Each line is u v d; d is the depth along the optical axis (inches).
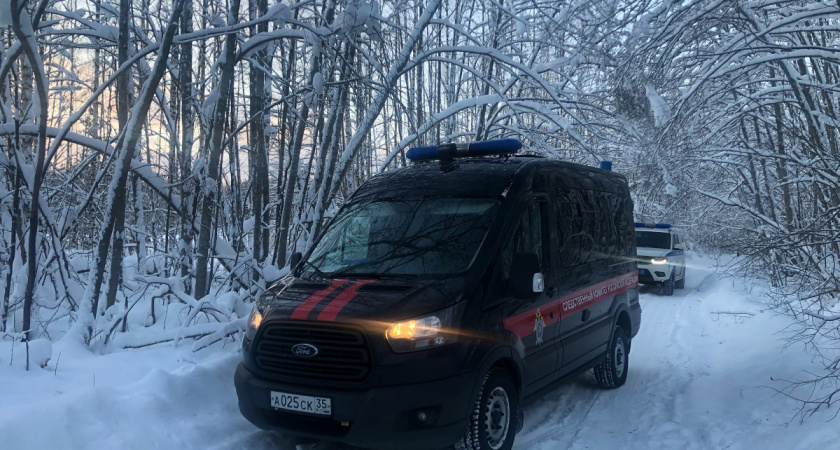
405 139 318.0
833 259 263.0
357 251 182.9
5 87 263.6
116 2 289.1
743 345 295.1
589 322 222.1
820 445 164.4
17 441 132.6
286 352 150.3
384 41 271.6
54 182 285.7
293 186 275.9
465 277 160.7
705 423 199.9
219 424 169.8
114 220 224.1
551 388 194.7
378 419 139.7
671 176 300.2
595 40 248.5
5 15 183.0
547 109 317.7
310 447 169.8
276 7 231.6
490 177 191.6
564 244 207.0
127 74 252.5
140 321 259.1
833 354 235.9
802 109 290.5
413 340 143.3
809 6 248.8
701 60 255.4
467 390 147.9
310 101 256.2
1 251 258.8
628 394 242.7
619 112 276.2
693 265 755.4
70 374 179.5
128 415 155.7
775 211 458.3
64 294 256.8
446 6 390.6
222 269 317.7
